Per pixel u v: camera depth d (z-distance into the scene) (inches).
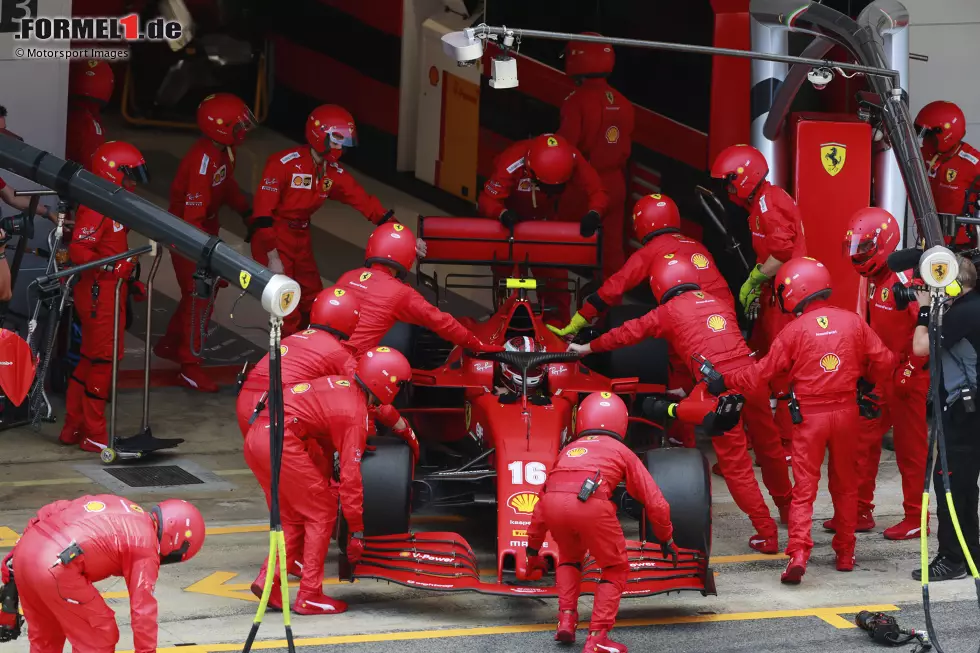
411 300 1146.7
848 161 1590.8
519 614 1016.9
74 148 1648.6
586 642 904.3
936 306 805.2
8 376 919.7
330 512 997.2
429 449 1337.4
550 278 1476.4
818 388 1080.8
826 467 1476.4
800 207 1593.3
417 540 1019.9
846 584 1093.8
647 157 1985.7
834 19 1401.3
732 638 960.3
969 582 1099.9
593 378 1198.3
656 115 1958.7
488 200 1565.0
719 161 1366.9
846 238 1186.0
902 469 1214.9
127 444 1387.8
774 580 1104.8
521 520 975.0
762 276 1387.8
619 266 1859.0
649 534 1079.6
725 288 1301.7
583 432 916.6
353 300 1051.9
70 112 1647.4
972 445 1076.5
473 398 1133.7
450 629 973.2
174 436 1488.7
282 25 2938.0
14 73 1537.9
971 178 1695.4
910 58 1791.3
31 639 775.1
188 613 986.7
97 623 748.6
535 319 1203.2
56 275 1029.8
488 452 1063.6
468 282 2175.2
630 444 1359.5
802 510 1084.5
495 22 2223.2
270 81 2970.0
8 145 778.8
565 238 1444.4
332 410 962.7
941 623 994.7
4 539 1125.7
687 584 989.8
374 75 2689.5
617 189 1841.8
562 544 907.4
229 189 1652.3
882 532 1245.7
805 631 977.5
